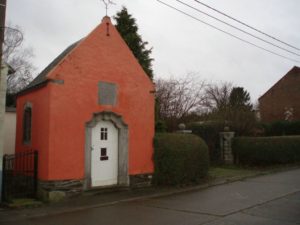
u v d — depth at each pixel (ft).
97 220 25.89
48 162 33.17
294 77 118.93
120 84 39.42
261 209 28.55
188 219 25.63
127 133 39.68
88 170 35.81
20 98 41.52
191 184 42.52
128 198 34.24
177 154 41.91
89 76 36.68
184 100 91.15
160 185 41.73
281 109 120.06
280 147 60.64
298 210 28.09
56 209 29.73
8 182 36.40
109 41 38.86
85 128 35.94
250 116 70.03
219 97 137.28
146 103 41.91
